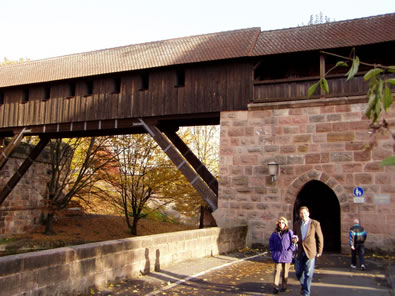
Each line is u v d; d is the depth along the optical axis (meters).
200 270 9.68
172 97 16.86
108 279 7.75
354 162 13.83
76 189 25.72
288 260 7.57
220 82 16.11
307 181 14.34
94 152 25.11
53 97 19.52
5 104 20.77
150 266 9.16
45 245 21.52
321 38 14.91
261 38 16.48
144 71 17.47
